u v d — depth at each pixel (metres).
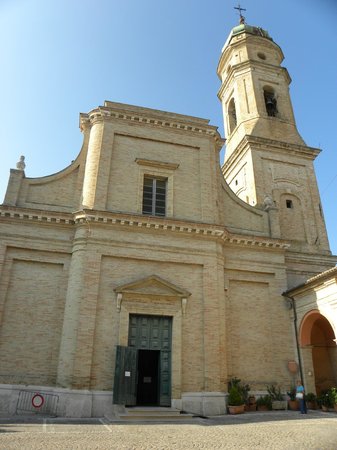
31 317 16.22
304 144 26.27
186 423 12.80
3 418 13.16
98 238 17.11
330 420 13.25
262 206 22.62
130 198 18.95
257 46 29.41
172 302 17.05
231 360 17.59
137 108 21.06
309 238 23.19
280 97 27.77
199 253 18.19
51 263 17.22
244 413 15.71
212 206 19.88
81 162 19.88
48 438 9.29
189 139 21.25
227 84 29.80
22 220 17.38
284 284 19.80
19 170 18.59
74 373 14.68
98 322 15.88
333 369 19.61
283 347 18.41
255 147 24.58
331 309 16.17
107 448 8.20
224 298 18.14
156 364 19.27
